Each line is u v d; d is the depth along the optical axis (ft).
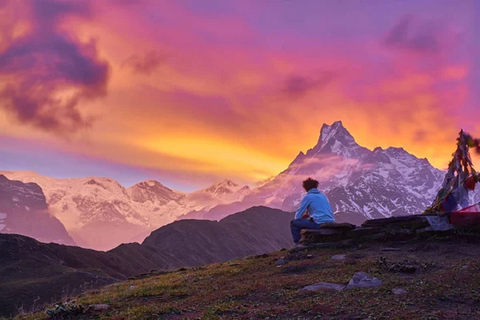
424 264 34.12
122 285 48.85
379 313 24.35
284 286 32.35
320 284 31.45
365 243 45.11
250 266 44.11
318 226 48.70
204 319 26.09
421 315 23.44
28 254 284.41
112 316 29.55
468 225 42.83
